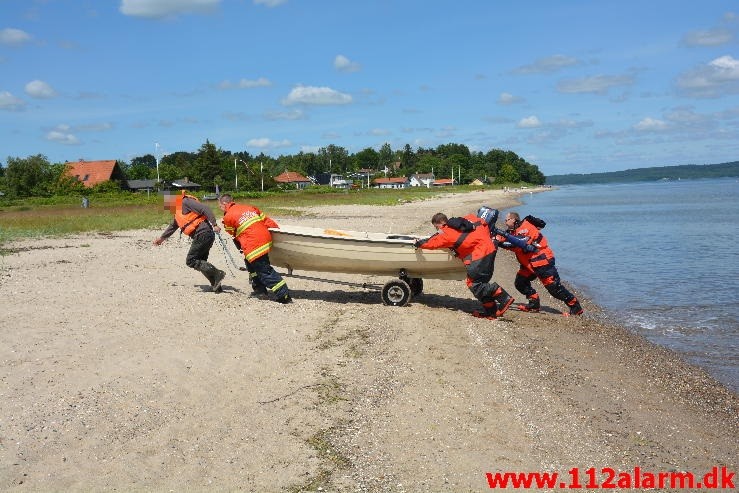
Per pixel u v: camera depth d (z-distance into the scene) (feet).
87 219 93.71
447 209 153.38
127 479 15.67
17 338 25.76
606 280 54.03
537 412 21.67
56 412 18.83
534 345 30.12
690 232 96.84
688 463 18.74
